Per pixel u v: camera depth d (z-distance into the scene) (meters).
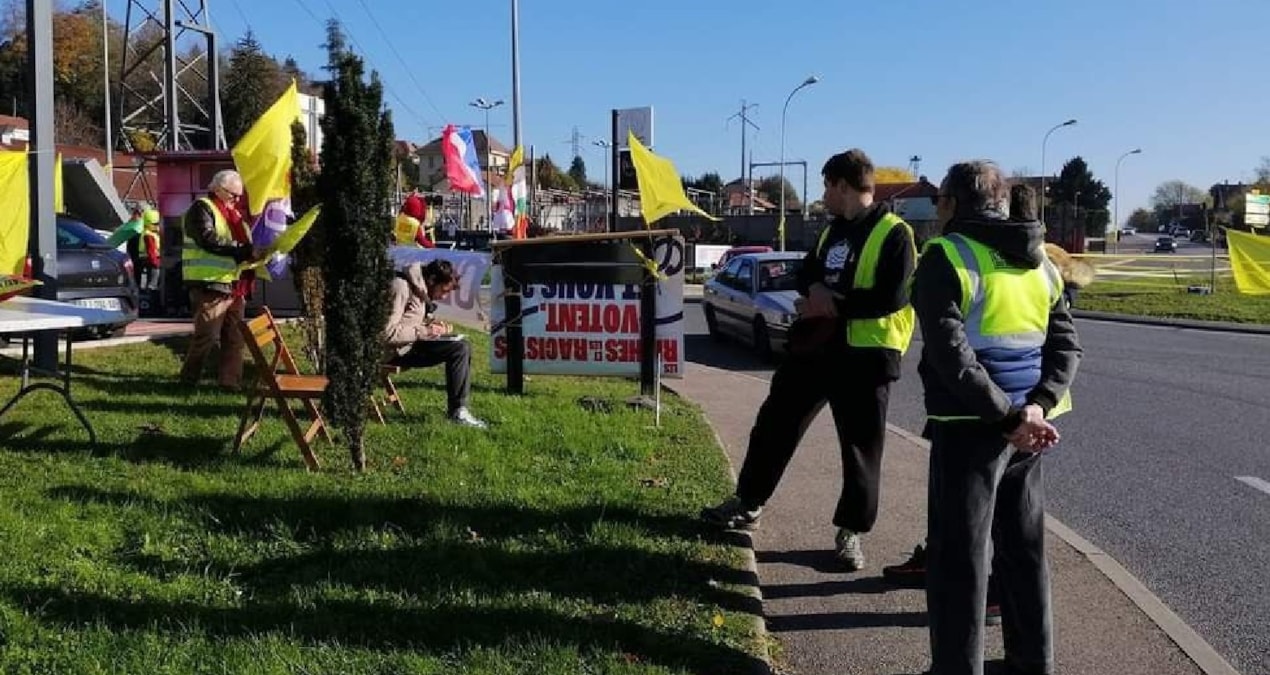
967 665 3.38
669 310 8.72
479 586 4.21
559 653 3.57
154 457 5.88
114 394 7.63
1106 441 8.73
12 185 7.79
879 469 4.80
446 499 5.30
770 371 13.45
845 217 4.75
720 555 4.80
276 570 4.32
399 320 7.25
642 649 3.72
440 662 3.47
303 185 7.26
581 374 8.88
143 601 3.86
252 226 8.91
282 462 5.96
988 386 3.24
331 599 3.98
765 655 3.78
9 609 3.67
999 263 3.42
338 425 5.91
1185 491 7.01
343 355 5.69
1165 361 14.80
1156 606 4.61
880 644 4.07
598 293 8.77
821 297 4.67
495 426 7.38
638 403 8.77
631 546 4.79
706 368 13.46
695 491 5.91
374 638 3.65
